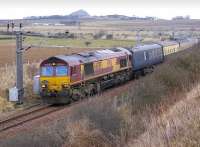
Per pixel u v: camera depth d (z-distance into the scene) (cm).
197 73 4147
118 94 3316
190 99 2405
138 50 5372
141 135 2030
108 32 18112
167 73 3519
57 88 3572
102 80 4288
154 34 17088
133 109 2559
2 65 5266
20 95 3469
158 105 2697
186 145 1509
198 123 1655
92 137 2000
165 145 1577
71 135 1988
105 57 4353
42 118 2884
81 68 3791
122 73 4859
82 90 3828
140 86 2967
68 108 3284
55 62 3588
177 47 8188
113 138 2019
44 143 1864
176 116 1931
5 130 2538
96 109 2211
